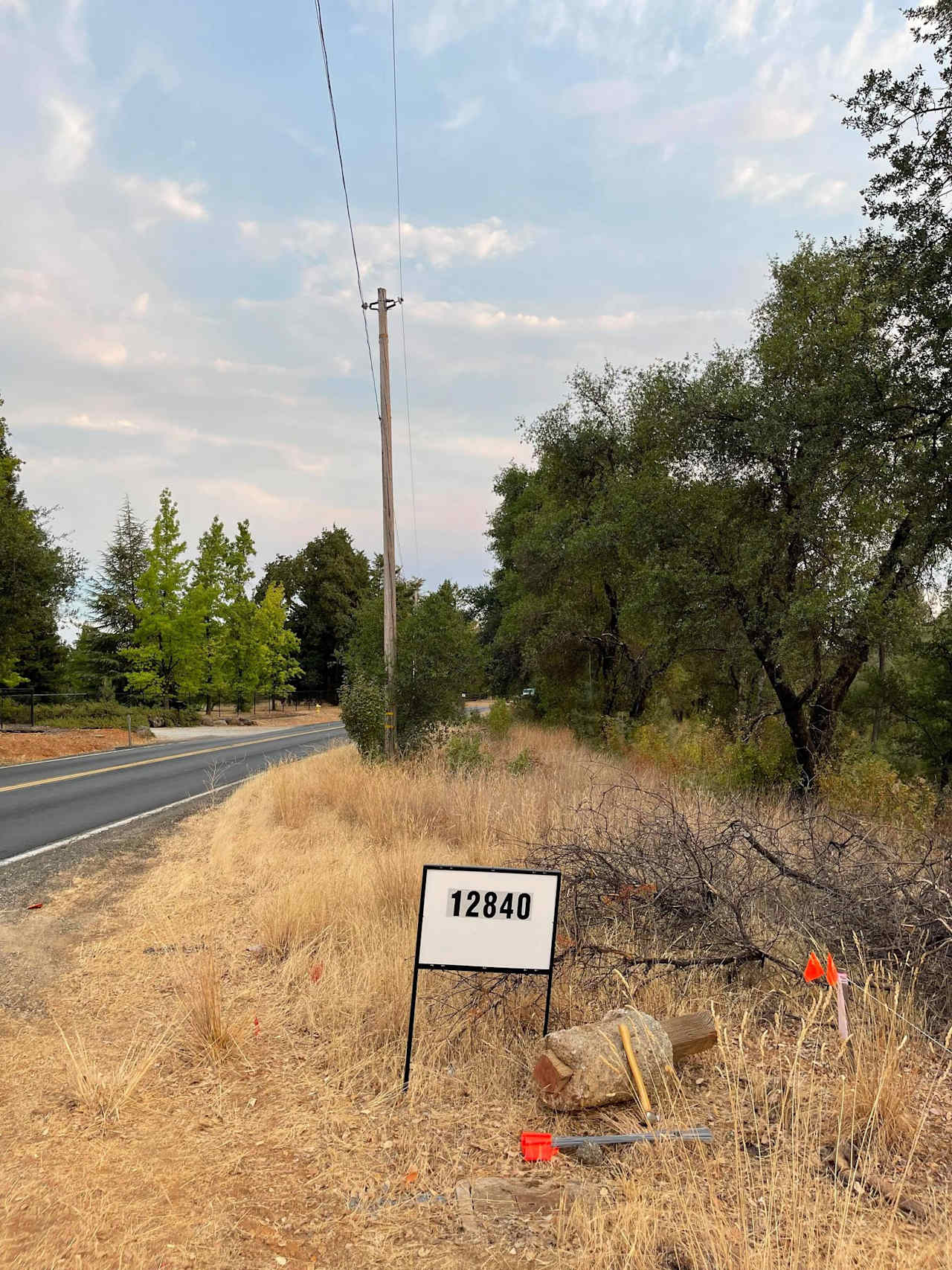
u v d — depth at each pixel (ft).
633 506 50.62
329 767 46.37
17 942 19.77
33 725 95.91
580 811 27.17
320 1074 13.26
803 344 44.75
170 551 126.72
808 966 12.80
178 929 20.67
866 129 41.01
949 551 43.83
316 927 19.34
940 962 15.26
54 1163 10.78
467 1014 14.62
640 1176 10.03
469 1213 9.53
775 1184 9.37
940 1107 11.70
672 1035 12.73
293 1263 8.78
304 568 209.46
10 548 81.10
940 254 39.37
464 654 55.52
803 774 45.06
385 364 55.11
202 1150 11.09
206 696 159.53
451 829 29.50
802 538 44.50
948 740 69.97
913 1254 8.43
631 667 74.08
